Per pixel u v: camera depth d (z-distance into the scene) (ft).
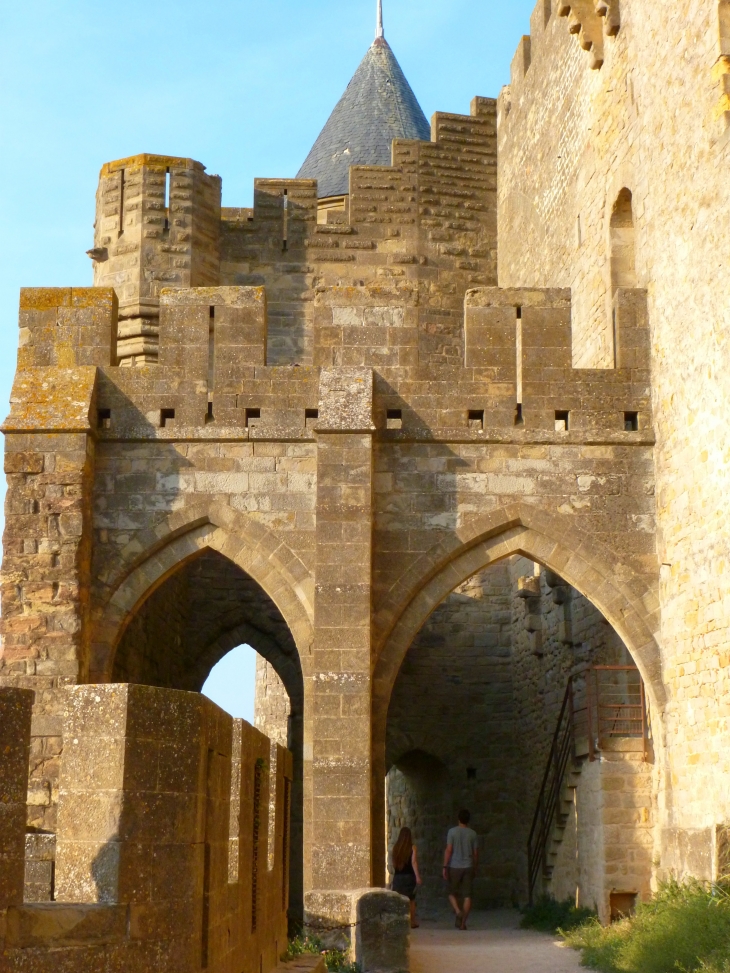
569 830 64.75
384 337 60.34
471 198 92.02
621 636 57.67
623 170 63.57
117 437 58.59
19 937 20.45
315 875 53.01
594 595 57.67
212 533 58.34
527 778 82.12
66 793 22.62
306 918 47.67
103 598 57.52
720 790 49.78
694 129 52.70
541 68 81.61
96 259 86.07
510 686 86.53
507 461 58.80
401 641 57.21
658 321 57.93
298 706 83.25
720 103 49.57
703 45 51.65
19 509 56.59
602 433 58.80
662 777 55.83
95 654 56.95
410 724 85.76
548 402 59.16
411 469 58.59
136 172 85.61
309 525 57.93
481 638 87.25
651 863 56.90
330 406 57.77
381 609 57.21
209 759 24.93
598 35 68.39
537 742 79.97
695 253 52.75
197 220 85.92
